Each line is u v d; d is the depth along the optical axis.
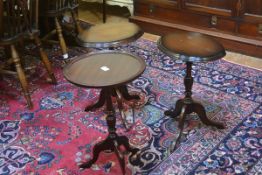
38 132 2.15
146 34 3.56
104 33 2.23
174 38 2.08
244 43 3.01
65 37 3.22
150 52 3.13
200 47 1.95
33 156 1.95
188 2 3.23
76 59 1.85
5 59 2.89
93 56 1.88
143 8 3.58
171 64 2.91
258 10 2.87
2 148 2.02
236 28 3.04
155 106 2.38
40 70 2.87
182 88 2.56
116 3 3.83
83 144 2.04
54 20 2.96
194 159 1.90
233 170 1.82
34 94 2.54
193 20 3.28
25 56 3.06
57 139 2.08
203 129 2.14
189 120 2.23
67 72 1.72
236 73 2.75
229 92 2.50
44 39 2.90
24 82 2.34
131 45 3.28
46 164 1.89
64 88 2.62
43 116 2.30
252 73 2.75
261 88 2.54
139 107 2.37
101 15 4.11
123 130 2.14
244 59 2.99
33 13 2.42
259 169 1.82
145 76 2.74
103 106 2.33
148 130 2.14
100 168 1.86
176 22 3.40
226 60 2.97
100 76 1.67
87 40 2.13
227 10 3.03
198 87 2.58
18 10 2.23
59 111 2.34
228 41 3.09
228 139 2.04
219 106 2.35
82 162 1.90
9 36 2.23
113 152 1.95
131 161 1.90
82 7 4.38
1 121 2.25
